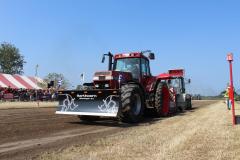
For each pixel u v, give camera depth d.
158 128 10.38
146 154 6.48
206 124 11.10
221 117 13.55
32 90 38.06
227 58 11.77
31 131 10.10
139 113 12.80
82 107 12.56
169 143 7.54
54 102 33.19
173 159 6.07
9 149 7.32
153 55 14.62
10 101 32.88
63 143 8.06
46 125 11.62
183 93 19.45
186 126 10.66
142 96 13.02
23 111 18.08
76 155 6.52
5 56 98.69
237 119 12.62
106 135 9.33
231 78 11.59
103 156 6.39
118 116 12.48
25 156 6.62
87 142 8.02
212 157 6.21
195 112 17.64
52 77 53.03
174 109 17.00
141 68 14.21
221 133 8.95
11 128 10.54
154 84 14.64
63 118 14.16
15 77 41.31
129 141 7.89
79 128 11.06
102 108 12.21
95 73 13.03
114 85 12.73
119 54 14.54
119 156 6.36
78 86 13.23
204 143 7.53
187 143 7.53
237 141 7.76
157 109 14.60
